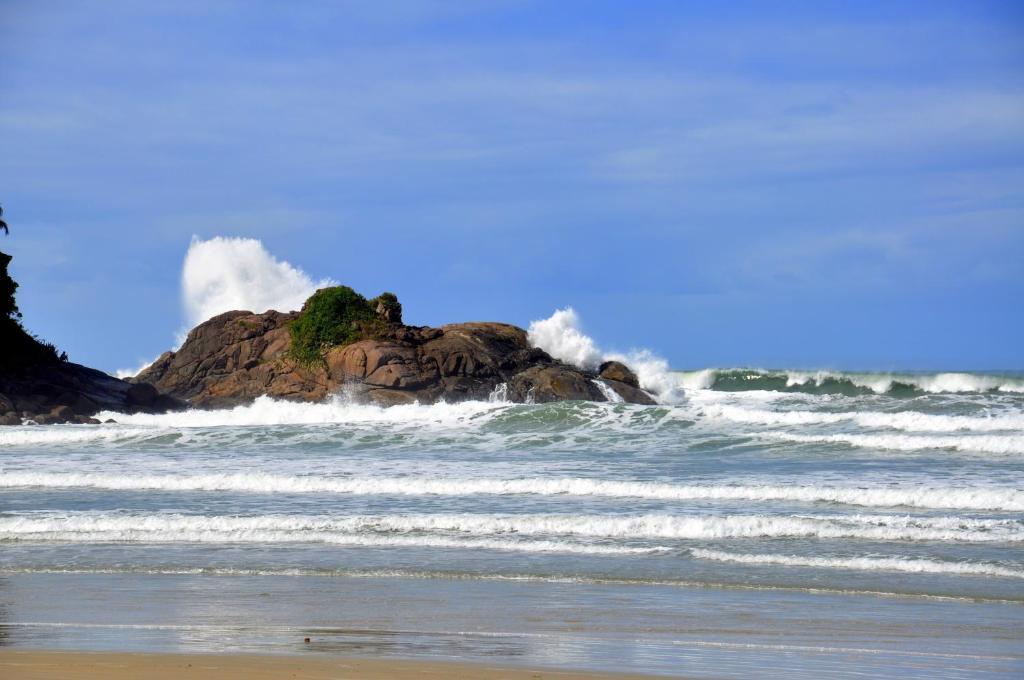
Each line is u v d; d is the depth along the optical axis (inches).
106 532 743.1
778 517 745.0
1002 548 669.9
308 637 468.8
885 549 671.1
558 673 401.1
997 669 421.4
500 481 910.4
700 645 458.3
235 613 523.5
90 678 384.2
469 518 756.0
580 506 829.2
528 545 693.3
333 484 925.8
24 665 405.1
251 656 426.0
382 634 476.7
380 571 626.5
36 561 659.4
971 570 614.2
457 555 669.9
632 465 1074.1
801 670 416.2
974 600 550.9
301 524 757.9
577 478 976.9
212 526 756.0
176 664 407.5
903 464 1037.8
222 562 653.9
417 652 439.8
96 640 460.8
